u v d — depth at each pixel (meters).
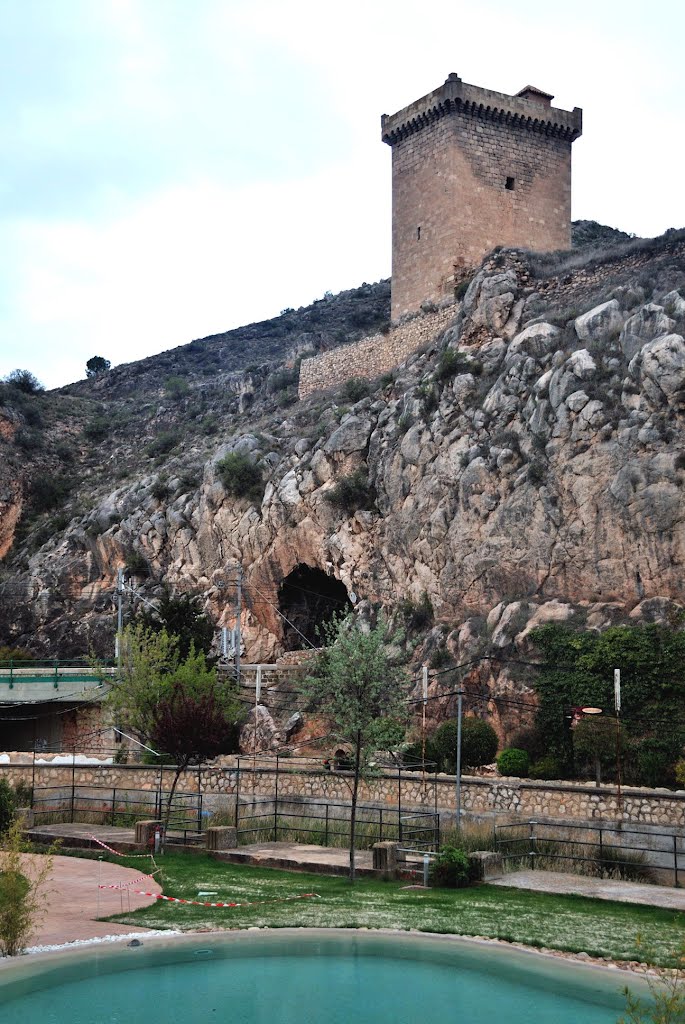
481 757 36.72
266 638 58.72
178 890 22.31
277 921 19.25
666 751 34.19
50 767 36.69
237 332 138.00
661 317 44.56
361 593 53.47
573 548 43.16
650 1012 14.42
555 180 65.38
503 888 22.94
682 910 20.75
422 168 64.62
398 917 19.67
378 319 111.75
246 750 46.53
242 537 60.81
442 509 49.75
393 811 29.88
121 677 43.88
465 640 44.28
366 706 26.44
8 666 58.53
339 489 56.22
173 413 101.31
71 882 23.17
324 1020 14.48
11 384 111.62
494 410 50.25
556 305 54.50
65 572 71.75
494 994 15.54
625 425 42.81
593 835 27.23
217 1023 14.41
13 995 15.54
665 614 38.56
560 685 38.12
